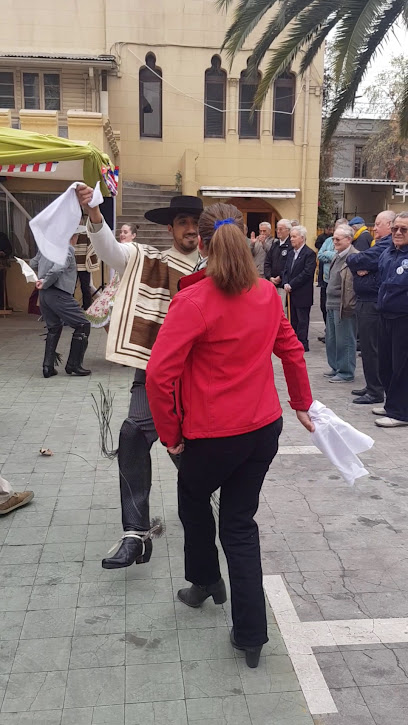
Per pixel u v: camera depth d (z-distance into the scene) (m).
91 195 2.98
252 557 2.57
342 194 27.83
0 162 6.34
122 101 17.72
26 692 2.48
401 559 3.54
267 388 2.55
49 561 3.41
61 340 9.84
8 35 17.06
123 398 6.57
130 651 2.72
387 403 5.93
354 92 10.09
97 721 2.34
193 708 2.41
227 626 2.90
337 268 7.29
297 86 18.27
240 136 18.53
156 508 4.04
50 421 5.79
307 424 2.85
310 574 3.37
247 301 2.45
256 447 2.50
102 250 3.10
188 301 2.38
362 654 2.74
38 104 17.16
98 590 3.16
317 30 9.98
